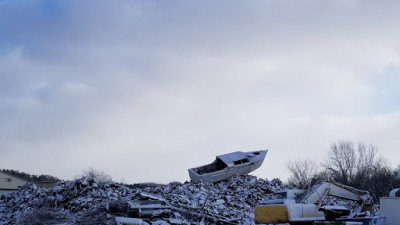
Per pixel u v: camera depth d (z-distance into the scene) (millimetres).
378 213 26719
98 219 27828
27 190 37500
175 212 30328
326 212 23312
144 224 26266
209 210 33094
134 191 37094
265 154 49594
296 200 26984
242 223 31031
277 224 24406
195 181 45812
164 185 43062
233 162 46906
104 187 36125
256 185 43438
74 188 34531
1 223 30281
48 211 30062
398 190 24891
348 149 74062
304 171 77812
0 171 63625
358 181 68688
